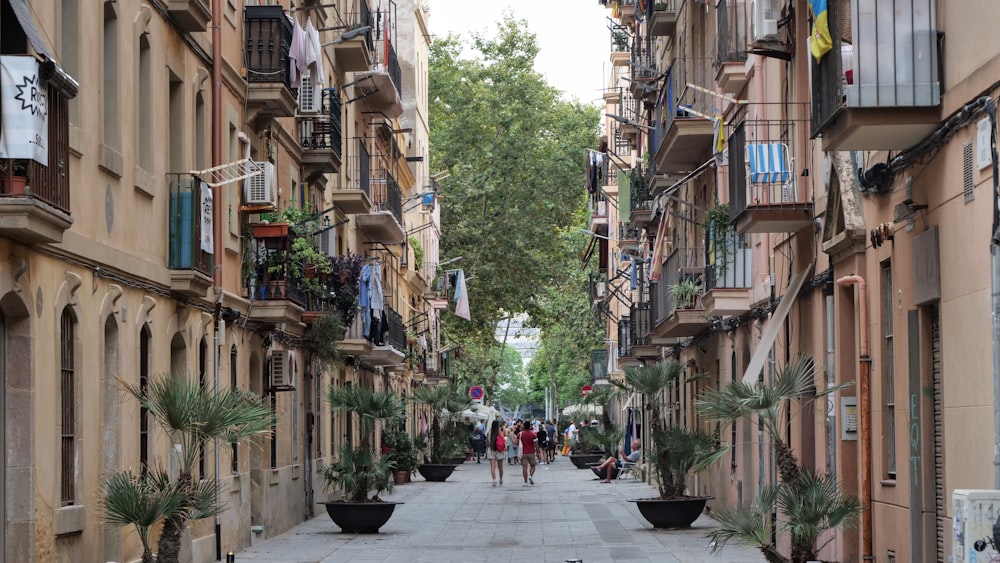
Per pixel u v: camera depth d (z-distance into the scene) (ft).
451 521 96.58
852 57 41.78
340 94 116.88
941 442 43.70
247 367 79.46
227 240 73.92
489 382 273.75
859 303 52.47
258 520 83.10
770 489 48.37
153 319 58.85
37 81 38.50
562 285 243.19
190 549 63.10
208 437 45.91
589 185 173.06
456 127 232.53
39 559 43.52
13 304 42.19
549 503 115.65
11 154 38.19
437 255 229.66
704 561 66.54
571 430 239.09
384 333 133.39
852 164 53.47
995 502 32.12
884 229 48.19
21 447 42.88
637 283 156.25
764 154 64.08
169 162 63.16
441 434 179.52
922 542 45.06
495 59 238.07
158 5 59.72
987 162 36.96
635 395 167.22
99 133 50.85
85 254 48.52
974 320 38.50
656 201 123.85
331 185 113.60
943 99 40.96
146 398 46.91
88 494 49.19
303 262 83.61
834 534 57.21
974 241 38.42
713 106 92.79
